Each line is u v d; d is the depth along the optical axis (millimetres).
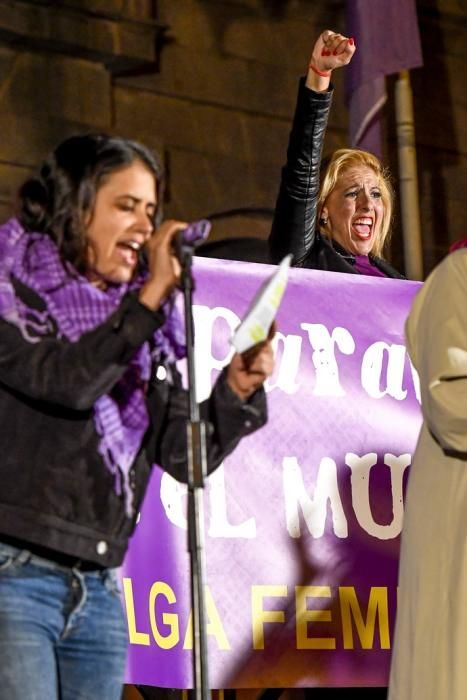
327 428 4188
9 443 2977
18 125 9977
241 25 11328
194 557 2957
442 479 3496
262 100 11336
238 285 4176
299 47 11570
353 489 4164
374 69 10047
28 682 2916
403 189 11648
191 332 2979
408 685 3459
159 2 10922
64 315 3031
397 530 4180
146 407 3180
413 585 3492
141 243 3154
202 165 10992
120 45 10383
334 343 4266
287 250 4793
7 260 3055
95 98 10375
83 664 3072
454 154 12383
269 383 4176
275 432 4129
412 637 3471
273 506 4070
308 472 4133
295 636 4012
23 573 2965
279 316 4246
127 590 3881
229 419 3203
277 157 11336
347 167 5105
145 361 3182
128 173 3148
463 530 3412
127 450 3084
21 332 2951
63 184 3133
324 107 4703
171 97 10891
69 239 3115
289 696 4828
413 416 4293
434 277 3635
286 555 4051
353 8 10164
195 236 2932
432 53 12414
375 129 10102
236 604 3979
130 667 3850
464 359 3416
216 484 4027
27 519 2945
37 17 9992
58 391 2881
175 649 3898
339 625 4055
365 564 4121
